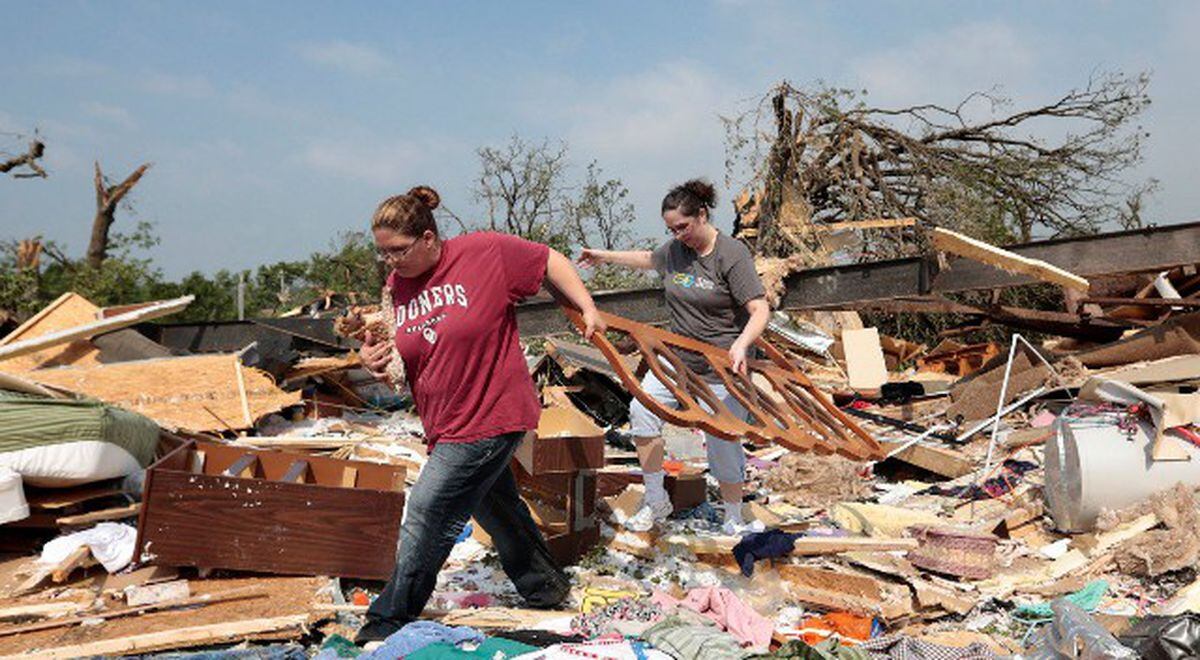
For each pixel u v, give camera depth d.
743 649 3.95
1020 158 20.62
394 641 3.94
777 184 18.81
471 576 5.58
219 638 4.31
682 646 3.95
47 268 28.36
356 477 5.86
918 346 16.56
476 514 4.86
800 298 11.52
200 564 5.03
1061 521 6.69
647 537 6.06
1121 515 6.24
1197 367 9.38
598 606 4.97
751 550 5.73
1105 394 6.59
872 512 7.03
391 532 5.21
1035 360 10.77
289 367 10.40
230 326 11.94
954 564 5.82
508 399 4.31
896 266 11.26
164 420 8.50
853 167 20.14
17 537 5.65
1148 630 4.09
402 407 11.47
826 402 6.13
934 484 8.55
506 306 4.35
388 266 4.38
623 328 4.89
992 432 9.48
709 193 5.68
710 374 5.69
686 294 5.79
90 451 5.64
